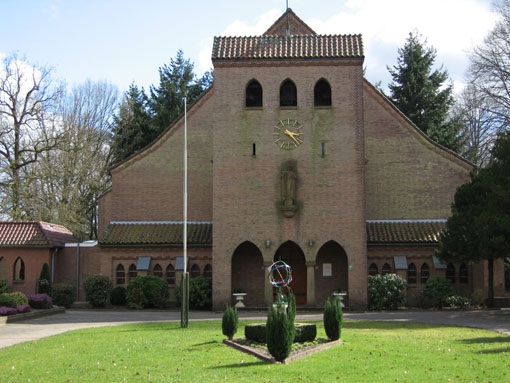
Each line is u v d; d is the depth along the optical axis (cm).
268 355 1841
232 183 4078
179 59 7631
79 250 4703
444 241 3962
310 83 4144
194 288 4103
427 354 1891
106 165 6894
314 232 4028
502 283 4228
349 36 4272
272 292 4034
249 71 4162
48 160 6153
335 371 1628
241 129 4122
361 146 4081
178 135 4719
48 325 3091
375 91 4669
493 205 3566
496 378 1535
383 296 3997
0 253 4531
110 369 1702
